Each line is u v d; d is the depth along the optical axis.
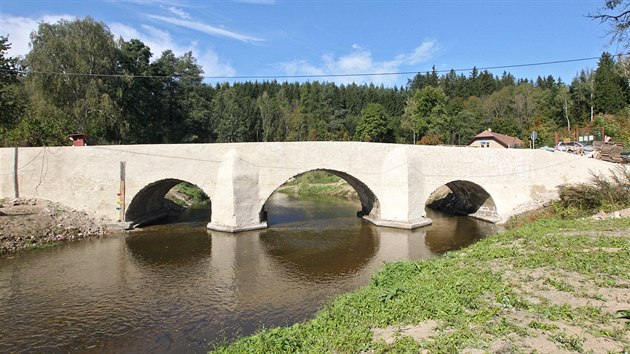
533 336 5.81
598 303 6.89
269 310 12.07
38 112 30.89
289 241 21.41
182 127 48.94
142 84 41.59
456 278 9.18
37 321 11.30
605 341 5.48
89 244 20.30
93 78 33.59
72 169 23.62
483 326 6.32
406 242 21.33
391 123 72.12
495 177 27.98
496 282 8.49
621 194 19.53
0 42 28.94
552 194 27.25
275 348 6.91
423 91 64.81
